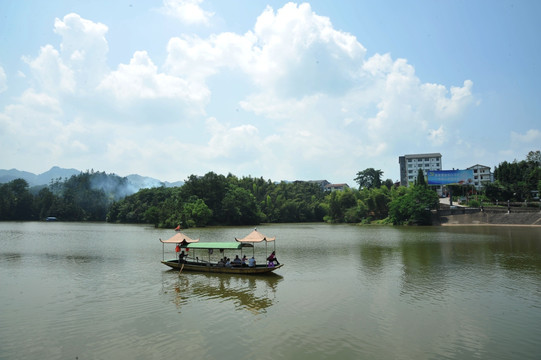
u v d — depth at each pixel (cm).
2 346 1625
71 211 17488
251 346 1606
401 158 18375
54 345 1633
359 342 1644
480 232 7125
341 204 14700
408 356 1496
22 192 17850
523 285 2695
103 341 1675
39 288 2727
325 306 2206
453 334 1731
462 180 10662
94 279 3047
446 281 2855
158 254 4675
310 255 4447
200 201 11862
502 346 1590
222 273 3253
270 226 12262
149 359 1480
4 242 6306
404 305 2212
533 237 5938
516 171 10800
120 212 15262
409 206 10156
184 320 1962
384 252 4616
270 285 2784
